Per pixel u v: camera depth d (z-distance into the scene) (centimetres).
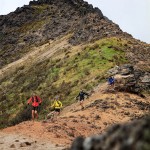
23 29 13350
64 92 4819
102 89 3834
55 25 12094
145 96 3756
